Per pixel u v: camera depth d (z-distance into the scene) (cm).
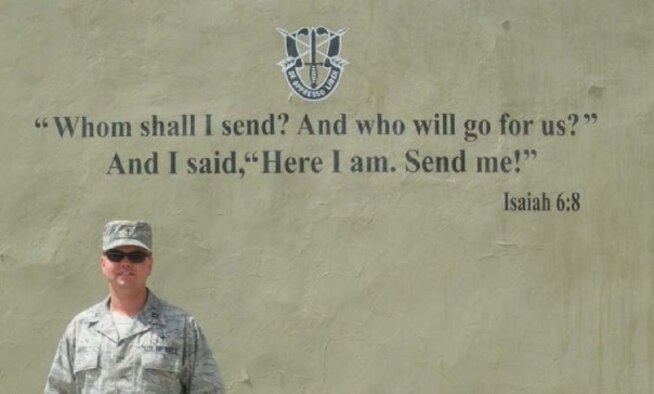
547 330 688
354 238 692
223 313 691
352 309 690
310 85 697
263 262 693
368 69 698
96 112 698
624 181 691
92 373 500
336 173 694
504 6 698
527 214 691
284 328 690
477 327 688
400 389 687
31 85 699
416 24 698
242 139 696
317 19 700
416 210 691
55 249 694
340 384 688
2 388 689
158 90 698
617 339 686
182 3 701
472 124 695
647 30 697
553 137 693
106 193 695
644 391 685
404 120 695
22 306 691
